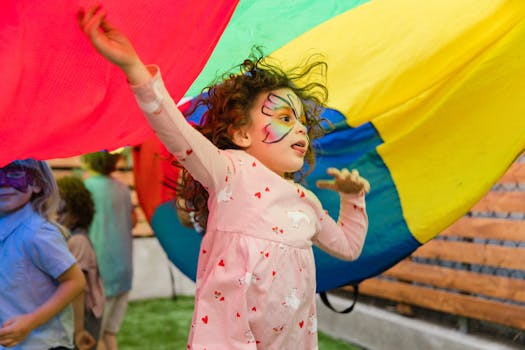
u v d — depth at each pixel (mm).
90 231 4402
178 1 1691
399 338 4590
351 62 2529
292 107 1854
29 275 2193
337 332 5289
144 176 3861
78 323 3002
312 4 2570
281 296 1692
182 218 3107
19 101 1593
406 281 4816
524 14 2225
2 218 2236
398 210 2514
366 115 2510
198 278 1776
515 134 2299
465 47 2342
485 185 2346
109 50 1382
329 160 2705
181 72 1906
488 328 4164
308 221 1808
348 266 2631
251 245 1673
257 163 1776
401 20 2461
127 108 1831
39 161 2295
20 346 2170
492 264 4008
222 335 1655
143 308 6906
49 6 1499
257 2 2494
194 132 1591
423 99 2461
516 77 2285
